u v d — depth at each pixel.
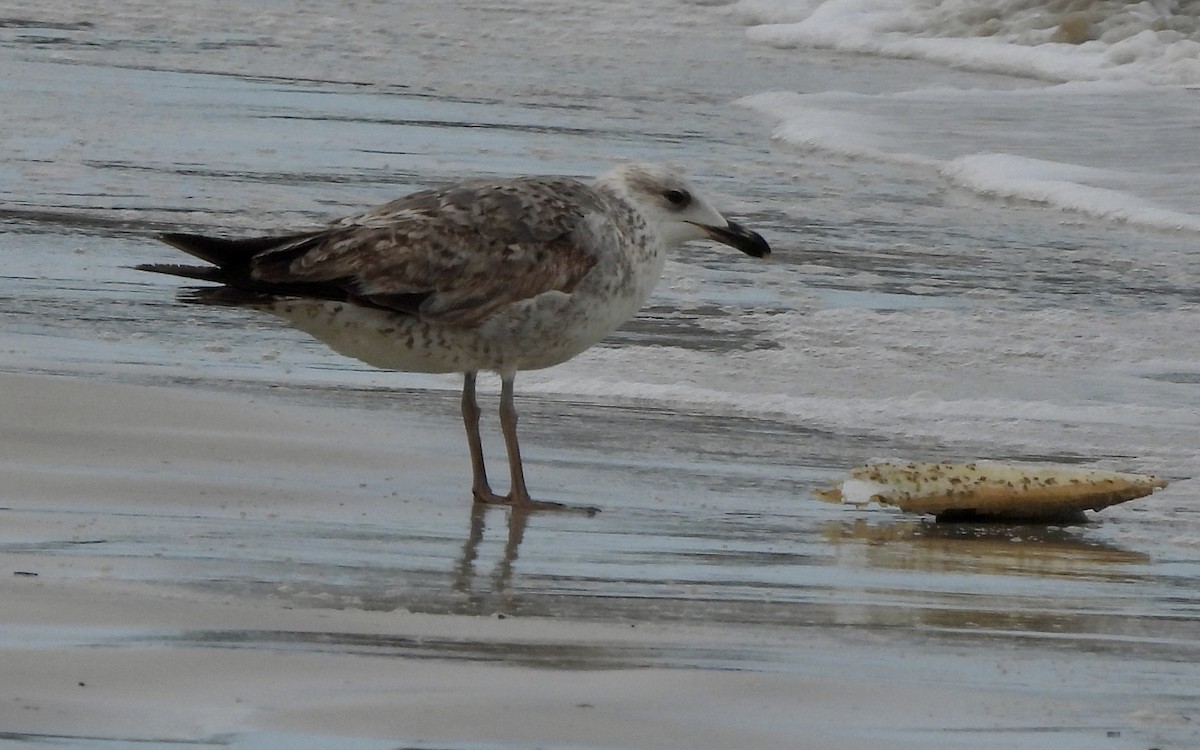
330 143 22.88
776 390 14.86
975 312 17.31
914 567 10.47
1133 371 15.79
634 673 8.08
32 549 9.53
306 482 11.55
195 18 31.48
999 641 9.02
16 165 20.80
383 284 11.34
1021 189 22.53
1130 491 11.74
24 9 31.25
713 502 11.78
